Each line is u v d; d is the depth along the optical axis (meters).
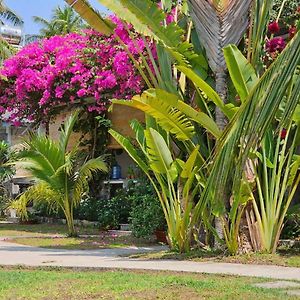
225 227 10.16
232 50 9.49
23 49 19.25
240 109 5.38
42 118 19.59
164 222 13.92
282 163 10.15
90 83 16.86
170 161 11.04
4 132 30.64
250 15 10.51
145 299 6.32
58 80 17.75
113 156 20.06
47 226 20.20
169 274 8.59
